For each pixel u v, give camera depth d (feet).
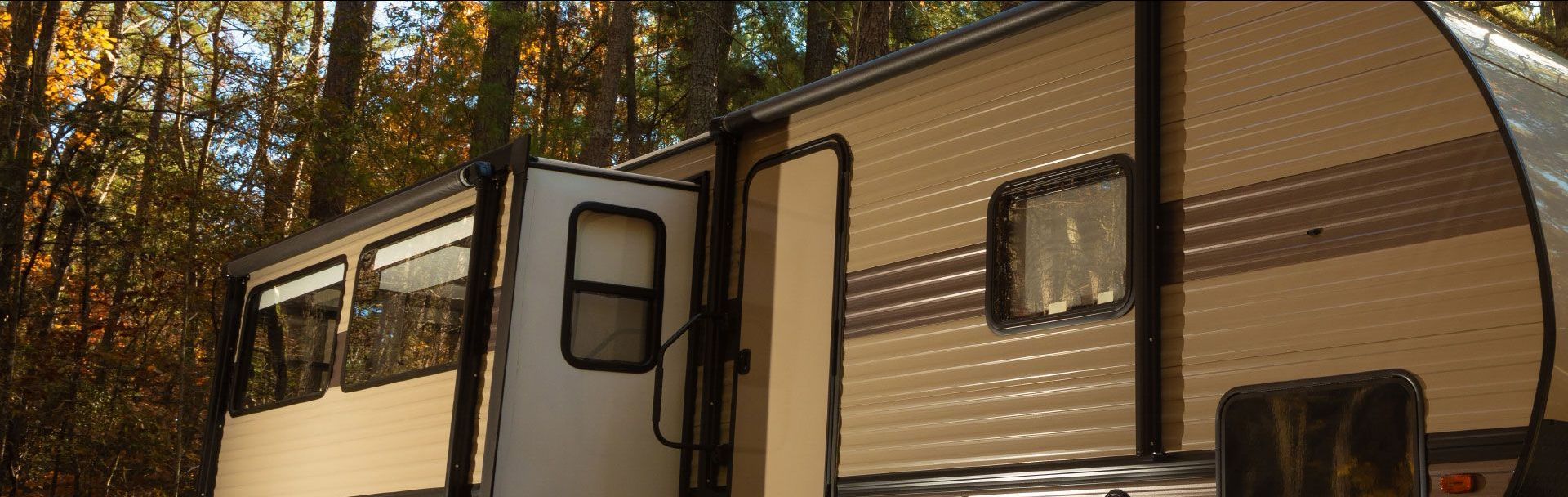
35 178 42.91
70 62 45.19
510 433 16.07
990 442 12.65
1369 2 10.24
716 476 16.40
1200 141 11.21
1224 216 10.91
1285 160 10.55
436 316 18.28
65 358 41.19
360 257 21.15
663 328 17.30
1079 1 12.24
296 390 22.47
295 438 21.94
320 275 22.56
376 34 58.59
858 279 14.67
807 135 15.94
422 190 18.84
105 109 42.42
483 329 16.92
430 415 17.80
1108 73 12.16
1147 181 11.37
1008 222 12.96
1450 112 9.61
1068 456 11.83
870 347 14.32
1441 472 9.15
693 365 17.12
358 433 19.80
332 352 21.34
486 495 15.81
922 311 13.74
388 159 49.16
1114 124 12.00
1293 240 10.37
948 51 13.70
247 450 23.79
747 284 16.46
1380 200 9.87
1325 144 10.31
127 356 42.32
